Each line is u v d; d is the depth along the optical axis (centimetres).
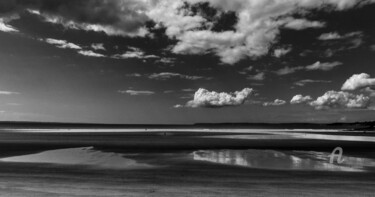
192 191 1404
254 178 1769
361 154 3122
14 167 2153
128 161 2512
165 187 1489
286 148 3894
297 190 1441
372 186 1544
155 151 3359
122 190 1411
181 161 2522
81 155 2911
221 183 1606
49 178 1722
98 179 1697
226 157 2820
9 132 9344
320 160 2645
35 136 6844
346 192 1402
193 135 8288
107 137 6688
